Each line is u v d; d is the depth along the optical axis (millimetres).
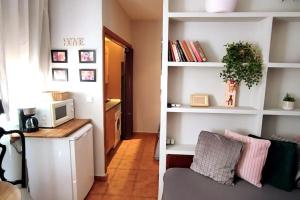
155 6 3541
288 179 1650
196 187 1668
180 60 1981
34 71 2336
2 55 1844
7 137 2047
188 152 2045
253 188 1667
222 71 2047
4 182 1521
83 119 2713
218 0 1762
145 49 4672
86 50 2623
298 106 2064
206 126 2184
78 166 2229
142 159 3514
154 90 4793
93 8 2553
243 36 2025
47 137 2051
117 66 4484
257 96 1969
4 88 1861
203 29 2053
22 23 2115
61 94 2488
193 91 2145
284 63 1839
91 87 2695
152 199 2439
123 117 4555
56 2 2574
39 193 2221
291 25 1968
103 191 2590
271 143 1776
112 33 2982
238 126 2145
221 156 1763
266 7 1956
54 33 2627
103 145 2779
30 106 2209
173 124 2207
